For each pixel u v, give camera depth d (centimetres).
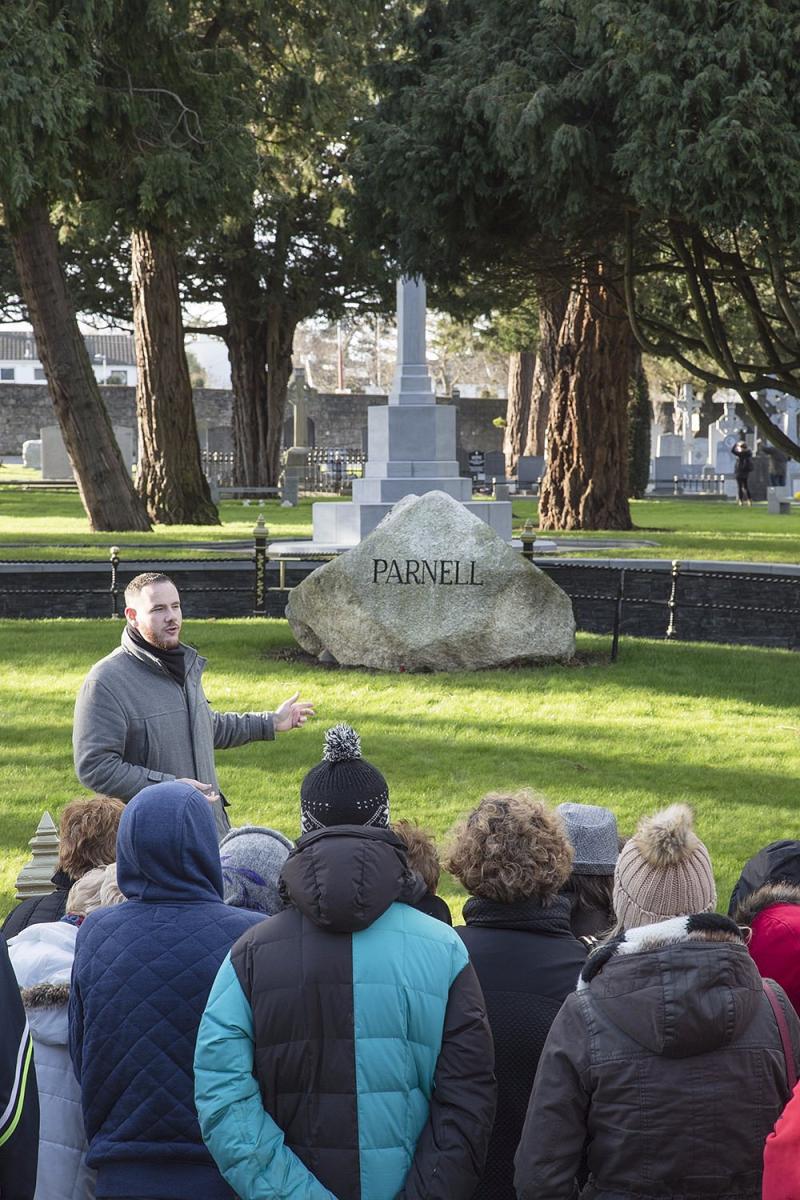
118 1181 326
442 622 1325
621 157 1500
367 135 1811
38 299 2464
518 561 1340
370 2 2662
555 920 354
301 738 1046
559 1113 292
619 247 2075
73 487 4559
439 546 1330
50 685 1243
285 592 1823
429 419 2316
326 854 311
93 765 539
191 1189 326
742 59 1461
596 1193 296
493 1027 344
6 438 7112
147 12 2162
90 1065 332
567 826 419
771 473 4938
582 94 1542
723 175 1437
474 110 1614
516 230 1786
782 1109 290
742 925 388
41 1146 353
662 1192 287
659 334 1930
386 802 342
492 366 10700
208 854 347
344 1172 302
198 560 1831
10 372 10969
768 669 1399
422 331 2334
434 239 1805
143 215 2325
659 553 2212
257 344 4788
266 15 2600
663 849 315
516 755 1000
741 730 1102
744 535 2698
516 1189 303
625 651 1482
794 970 368
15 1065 263
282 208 4112
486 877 350
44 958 372
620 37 1483
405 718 1116
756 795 902
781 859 407
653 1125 285
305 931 312
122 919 341
